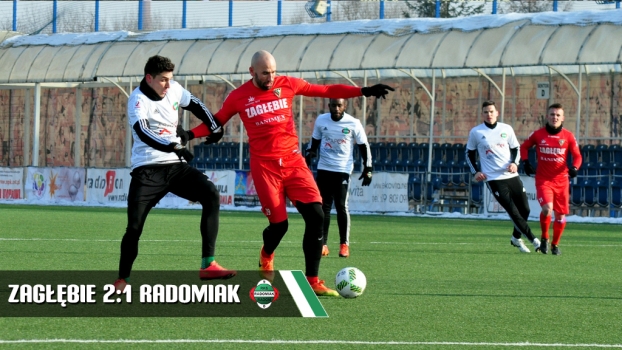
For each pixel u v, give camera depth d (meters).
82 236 21.52
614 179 35.84
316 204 12.03
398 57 36.84
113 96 48.94
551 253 19.33
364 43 38.00
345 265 16.19
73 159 50.28
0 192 42.12
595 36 33.72
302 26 41.09
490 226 28.53
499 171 19.67
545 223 19.17
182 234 22.62
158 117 11.69
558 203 19.22
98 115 49.44
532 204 33.31
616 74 37.50
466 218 33.78
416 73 41.69
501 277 14.67
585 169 36.84
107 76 42.12
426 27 37.75
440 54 36.12
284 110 12.13
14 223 26.03
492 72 40.00
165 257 16.75
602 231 27.23
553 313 10.95
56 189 40.53
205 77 44.81
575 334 9.55
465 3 50.53
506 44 35.09
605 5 41.75
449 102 41.22
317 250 12.05
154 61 11.55
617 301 12.05
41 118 51.31
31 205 38.28
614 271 15.83
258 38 40.53
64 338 8.89
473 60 35.41
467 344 8.92
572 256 18.72
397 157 41.06
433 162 40.03
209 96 45.34
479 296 12.34
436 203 36.69
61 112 50.69
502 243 21.80
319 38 39.16
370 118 43.03
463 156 39.62
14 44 46.06
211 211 11.83
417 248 19.98
